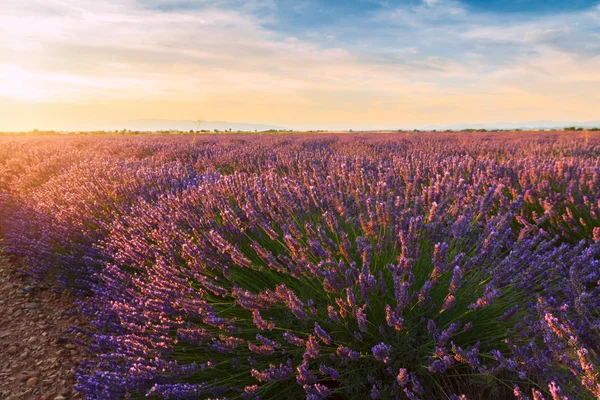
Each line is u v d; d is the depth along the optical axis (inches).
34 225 196.1
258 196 149.1
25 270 172.6
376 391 80.3
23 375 112.0
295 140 783.1
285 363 95.7
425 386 86.0
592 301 96.7
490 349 92.6
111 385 86.6
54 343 128.0
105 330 119.7
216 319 93.9
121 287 128.6
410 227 106.0
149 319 106.3
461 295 101.0
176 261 132.8
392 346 91.1
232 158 398.0
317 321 99.7
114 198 207.0
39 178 304.7
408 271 92.7
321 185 152.6
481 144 566.6
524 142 625.3
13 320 140.9
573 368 67.0
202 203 163.0
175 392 83.2
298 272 109.7
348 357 85.8
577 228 162.7
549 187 192.7
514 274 108.7
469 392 82.7
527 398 68.8
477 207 134.3
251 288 119.0
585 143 515.8
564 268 106.2
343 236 104.0
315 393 82.4
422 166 247.9
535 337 85.5
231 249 115.4
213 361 97.7
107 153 516.4
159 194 209.8
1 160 424.5
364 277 88.8
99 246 157.9
